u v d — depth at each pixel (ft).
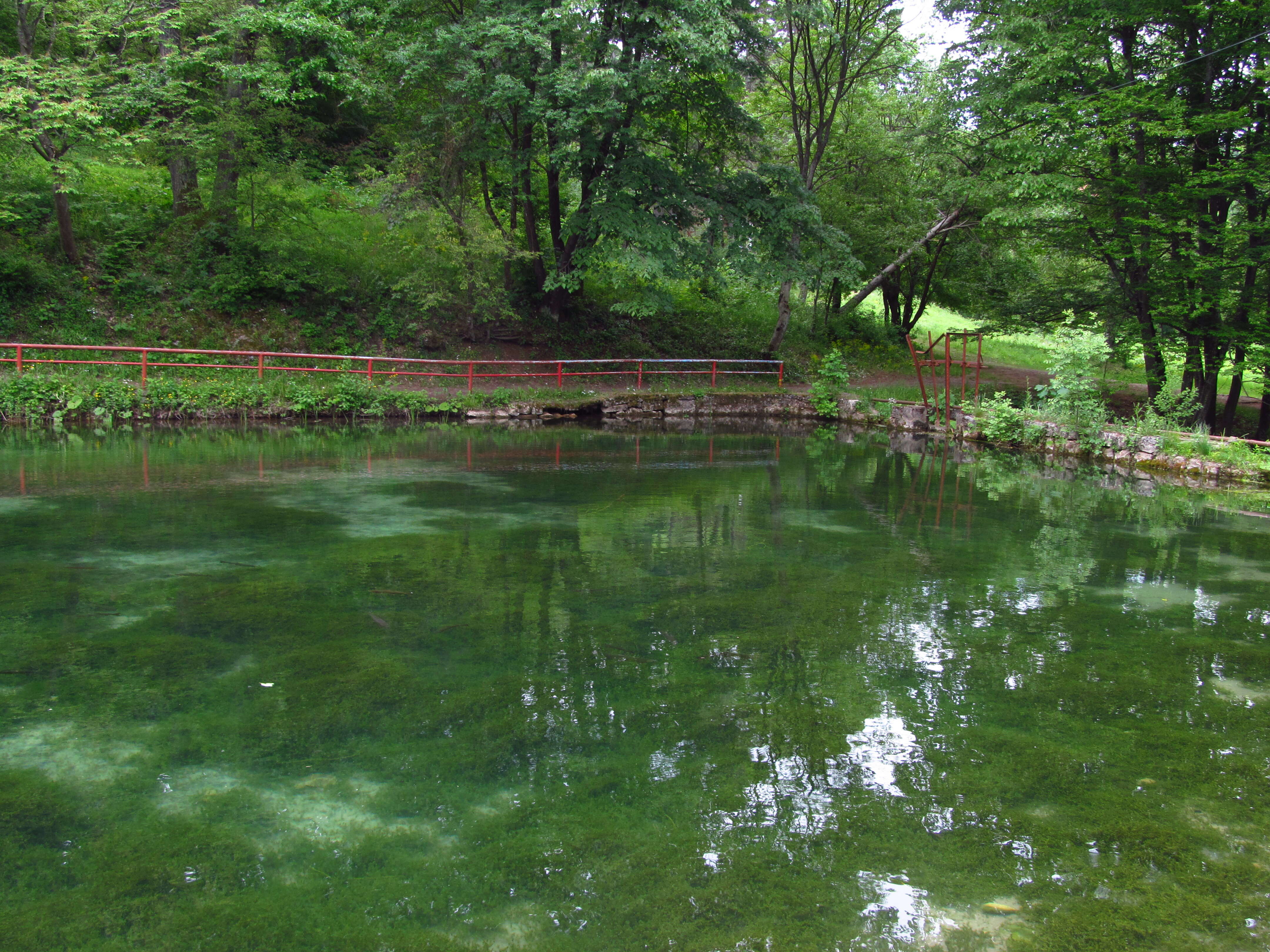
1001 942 8.07
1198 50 45.50
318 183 75.87
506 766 11.29
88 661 14.57
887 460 44.91
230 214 63.16
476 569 20.90
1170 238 47.34
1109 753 12.03
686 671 14.70
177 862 9.14
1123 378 65.57
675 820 10.10
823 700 13.65
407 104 60.75
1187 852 9.67
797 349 81.35
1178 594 20.25
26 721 12.32
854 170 78.28
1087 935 8.20
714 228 62.18
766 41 57.67
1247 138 45.85
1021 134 49.60
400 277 66.54
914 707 13.46
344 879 8.89
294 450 41.86
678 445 49.21
